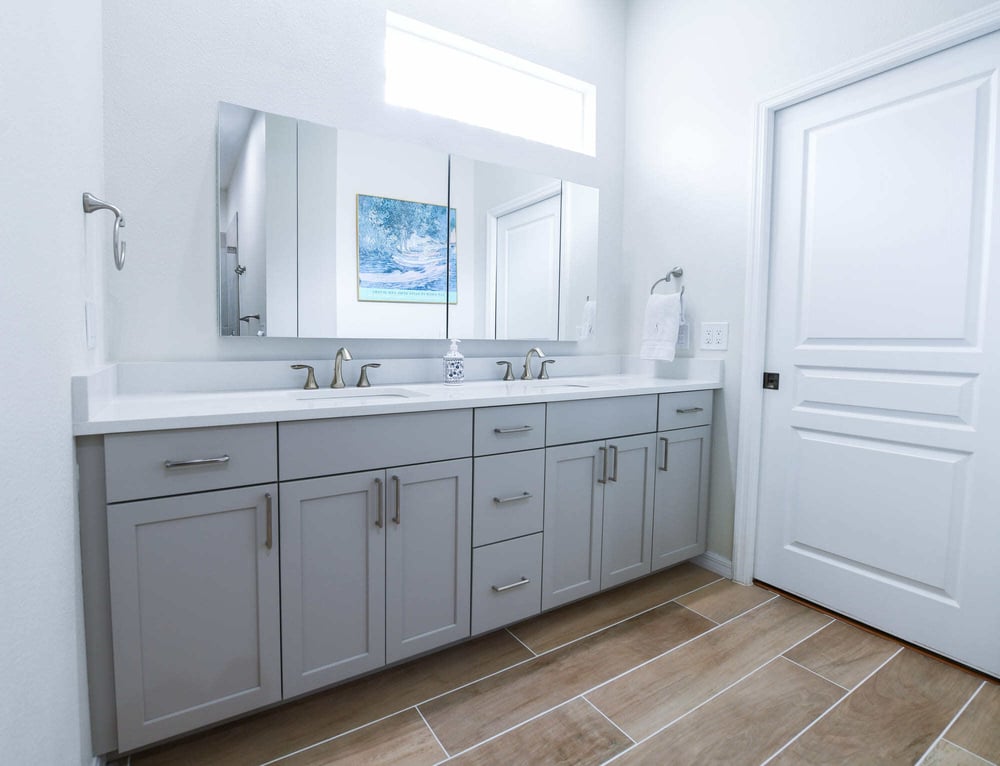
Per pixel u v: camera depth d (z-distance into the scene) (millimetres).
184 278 1618
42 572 803
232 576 1201
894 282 1723
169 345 1606
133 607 1097
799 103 1976
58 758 861
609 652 1656
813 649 1681
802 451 1997
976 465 1555
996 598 1520
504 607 1658
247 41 1683
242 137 1676
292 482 1260
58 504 898
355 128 1891
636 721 1348
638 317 2625
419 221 2037
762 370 2115
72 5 1069
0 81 660
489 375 2252
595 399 1852
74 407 1015
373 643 1406
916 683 1509
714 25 2232
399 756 1227
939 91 1610
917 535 1685
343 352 1812
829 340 1906
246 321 1705
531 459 1694
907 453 1709
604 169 2619
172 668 1145
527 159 2338
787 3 1965
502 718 1356
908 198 1684
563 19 2432
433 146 2072
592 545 1881
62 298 958
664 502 2109
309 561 1299
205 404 1342
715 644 1706
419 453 1452
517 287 2312
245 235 1697
